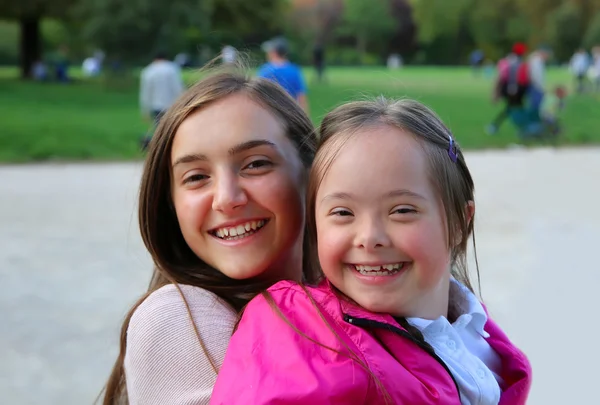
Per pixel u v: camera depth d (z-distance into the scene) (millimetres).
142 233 1775
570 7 48312
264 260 1678
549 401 3273
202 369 1485
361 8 57188
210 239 1689
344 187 1420
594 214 7227
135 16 26234
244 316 1471
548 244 5953
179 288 1615
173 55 27109
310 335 1353
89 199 8164
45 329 4184
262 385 1287
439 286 1564
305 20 57938
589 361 3660
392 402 1293
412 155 1430
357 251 1417
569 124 16484
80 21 29141
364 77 32719
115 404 1795
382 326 1391
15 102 19812
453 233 1519
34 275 5215
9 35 40969
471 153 12477
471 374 1485
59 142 12969
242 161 1657
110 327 4191
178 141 1688
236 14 38156
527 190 8633
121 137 13672
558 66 48000
